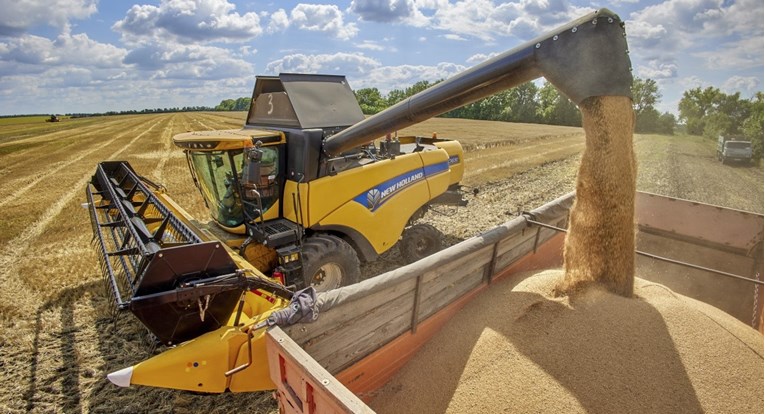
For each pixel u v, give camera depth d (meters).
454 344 3.36
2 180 15.50
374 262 6.74
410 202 5.97
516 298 3.64
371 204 5.35
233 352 2.90
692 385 2.69
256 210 4.77
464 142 29.81
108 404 3.66
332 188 4.84
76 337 4.62
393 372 3.32
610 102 3.14
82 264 6.70
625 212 3.29
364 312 2.94
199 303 2.89
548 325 3.17
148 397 3.76
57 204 11.24
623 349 2.91
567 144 30.73
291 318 2.52
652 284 3.79
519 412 2.63
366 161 5.50
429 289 3.41
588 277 3.51
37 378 3.98
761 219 4.61
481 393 2.84
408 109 4.05
